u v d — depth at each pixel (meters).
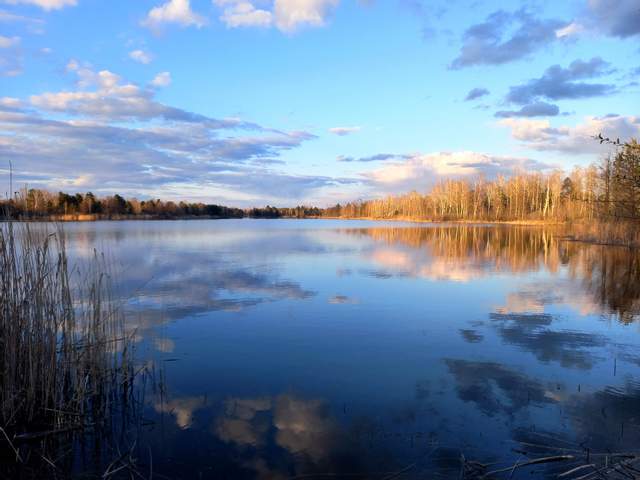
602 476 4.48
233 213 148.12
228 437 5.35
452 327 10.12
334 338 9.26
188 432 5.49
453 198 101.31
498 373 7.36
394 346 8.73
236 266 20.06
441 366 7.67
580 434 5.37
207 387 6.81
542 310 11.78
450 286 15.22
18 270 6.32
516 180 87.69
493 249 29.05
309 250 28.16
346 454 4.96
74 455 5.14
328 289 14.57
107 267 18.22
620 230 30.97
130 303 12.34
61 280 6.71
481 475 4.53
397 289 14.62
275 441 5.25
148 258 22.66
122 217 93.31
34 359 6.14
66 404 6.11
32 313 6.27
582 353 8.35
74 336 6.78
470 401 6.29
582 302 12.80
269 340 9.10
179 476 4.62
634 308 12.07
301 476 4.56
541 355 8.23
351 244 33.31
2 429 5.21
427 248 29.94
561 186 77.81
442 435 5.35
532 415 5.87
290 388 6.77
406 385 6.85
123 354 6.98
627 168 8.52
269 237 41.50
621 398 6.39
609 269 19.55
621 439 5.25
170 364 7.79
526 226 68.50
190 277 16.73
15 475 4.79
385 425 5.60
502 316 11.12
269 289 14.51
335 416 5.87
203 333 9.58
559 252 26.80
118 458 4.98
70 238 35.59
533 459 4.82
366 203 158.38
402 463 4.77
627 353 8.38
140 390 6.71
